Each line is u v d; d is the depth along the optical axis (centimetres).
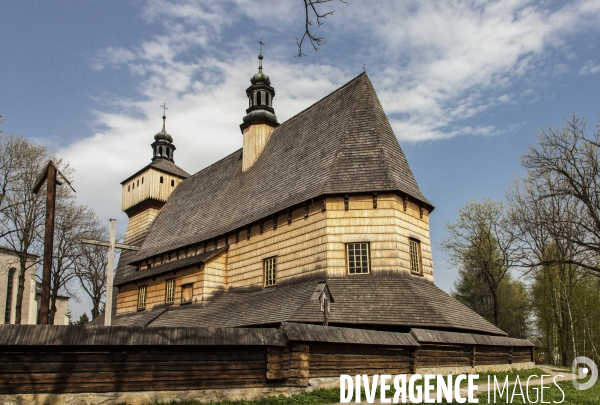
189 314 2848
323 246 2288
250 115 3462
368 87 2791
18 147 3416
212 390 1228
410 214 2422
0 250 5006
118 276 4225
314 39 902
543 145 2833
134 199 4659
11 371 1079
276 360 1307
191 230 3491
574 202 2991
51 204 1438
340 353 1455
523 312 5859
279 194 2756
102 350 1156
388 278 2206
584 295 4084
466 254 4322
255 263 2717
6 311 5484
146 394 1168
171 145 4991
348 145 2531
